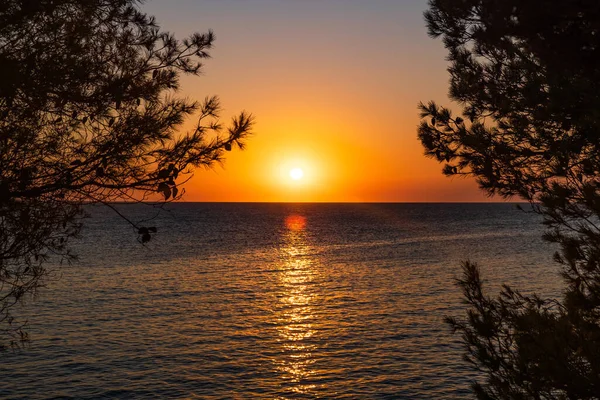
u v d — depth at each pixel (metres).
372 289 46.31
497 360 6.67
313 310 37.94
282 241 97.50
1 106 5.82
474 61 7.91
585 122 6.00
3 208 5.86
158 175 6.14
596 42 6.56
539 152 7.08
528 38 7.22
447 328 31.94
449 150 7.84
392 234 113.62
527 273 53.16
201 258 69.88
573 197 6.17
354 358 26.41
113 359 26.05
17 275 6.70
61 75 5.99
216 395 21.72
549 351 5.77
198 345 28.81
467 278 7.37
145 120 6.46
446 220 178.00
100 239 97.44
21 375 23.41
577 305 6.10
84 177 6.21
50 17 6.25
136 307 38.34
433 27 8.12
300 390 22.25
